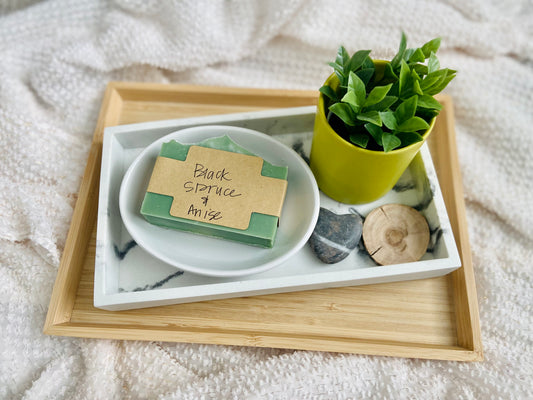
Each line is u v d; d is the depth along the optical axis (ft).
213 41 1.16
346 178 0.81
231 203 0.82
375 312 0.87
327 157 0.79
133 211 0.85
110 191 0.86
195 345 0.90
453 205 0.95
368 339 0.85
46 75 1.11
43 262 0.96
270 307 0.87
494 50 1.21
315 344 0.83
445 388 0.88
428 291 0.89
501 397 0.86
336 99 0.75
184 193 0.83
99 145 0.98
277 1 1.14
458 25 1.19
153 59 1.15
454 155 1.00
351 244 0.85
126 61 1.15
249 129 0.95
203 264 0.84
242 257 0.85
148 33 1.14
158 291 0.78
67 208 0.98
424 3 1.20
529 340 0.93
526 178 1.08
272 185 0.83
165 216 0.81
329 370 0.86
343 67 0.75
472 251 1.02
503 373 0.89
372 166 0.74
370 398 0.86
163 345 0.91
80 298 0.87
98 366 0.86
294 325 0.86
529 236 1.04
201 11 1.13
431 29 1.19
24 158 1.01
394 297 0.88
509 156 1.11
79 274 0.89
